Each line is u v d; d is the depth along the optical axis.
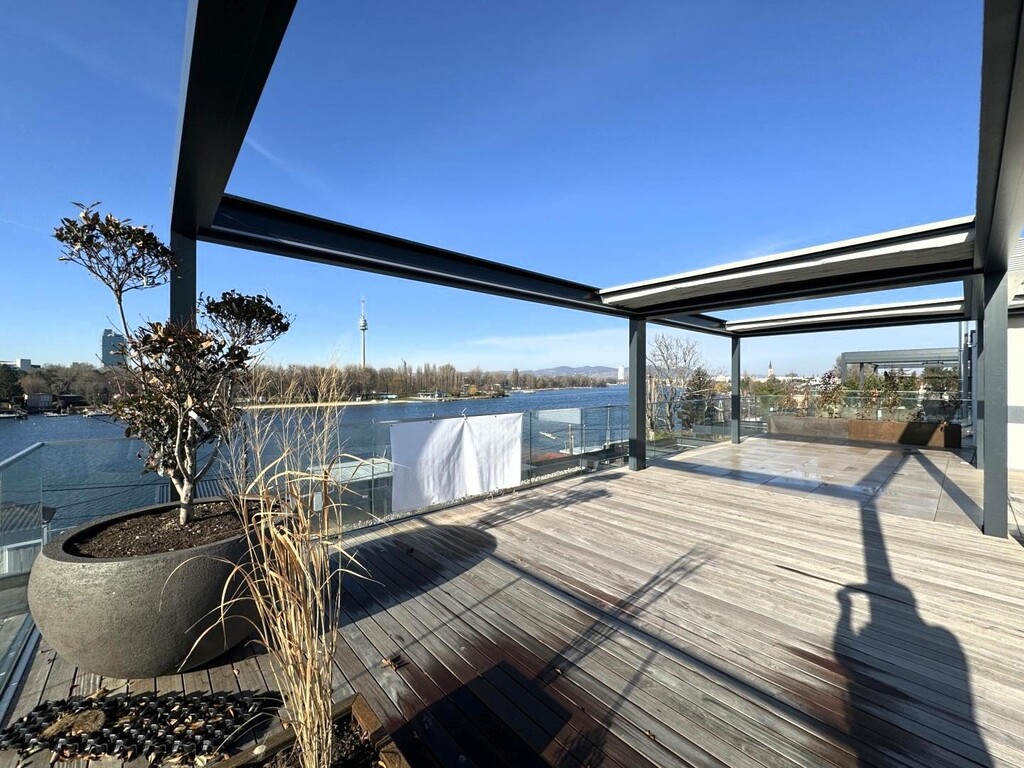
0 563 2.49
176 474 2.34
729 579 3.07
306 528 1.24
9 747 1.58
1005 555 3.51
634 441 6.93
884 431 10.14
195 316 2.72
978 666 2.12
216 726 1.68
